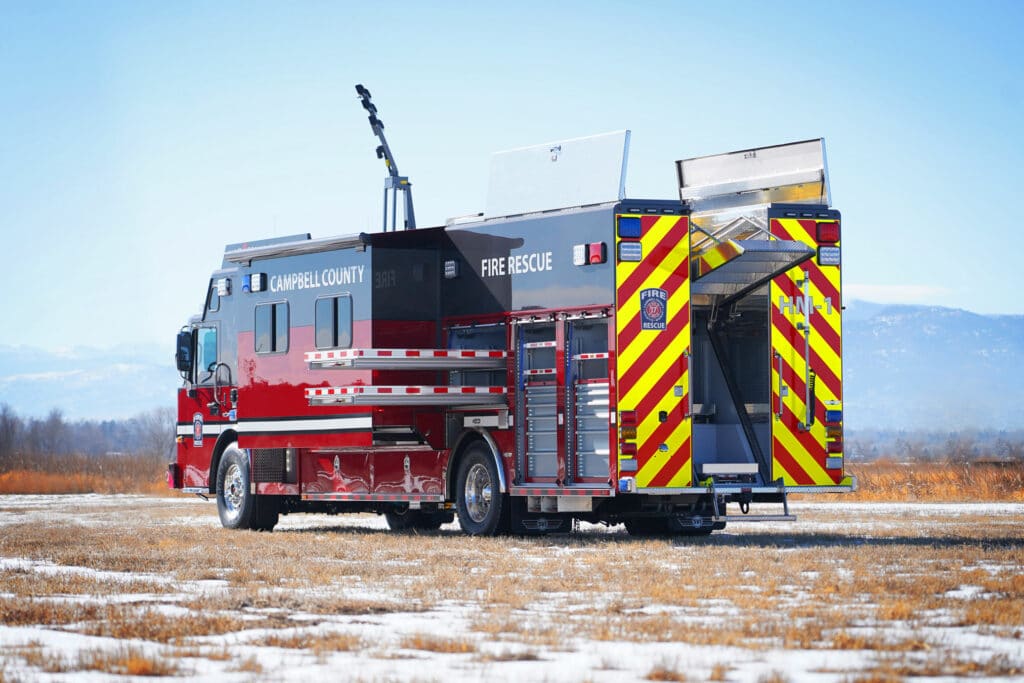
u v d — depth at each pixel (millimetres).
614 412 18125
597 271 18422
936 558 15508
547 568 14953
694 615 11445
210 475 24750
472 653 9742
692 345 19328
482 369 20078
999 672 8906
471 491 20297
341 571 14922
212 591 13203
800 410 18766
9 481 47250
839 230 19094
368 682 8703
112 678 8953
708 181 20422
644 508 19062
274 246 22516
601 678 8852
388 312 20688
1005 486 34938
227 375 24766
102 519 26297
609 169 18672
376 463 21641
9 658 9711
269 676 8977
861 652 9648
